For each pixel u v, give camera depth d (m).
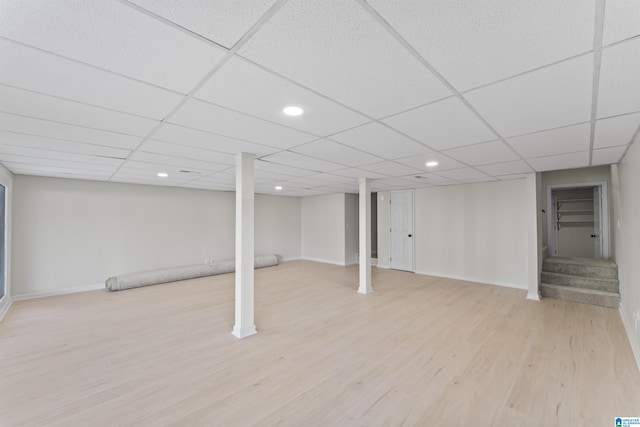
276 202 8.48
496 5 0.98
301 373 2.49
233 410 2.01
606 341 3.09
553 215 6.70
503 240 5.57
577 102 1.80
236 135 2.52
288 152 3.17
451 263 6.25
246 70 1.43
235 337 3.22
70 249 5.20
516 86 1.59
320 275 6.62
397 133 2.46
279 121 2.16
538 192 4.91
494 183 5.68
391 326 3.53
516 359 2.71
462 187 6.10
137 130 2.37
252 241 3.29
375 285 5.64
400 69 1.42
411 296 4.86
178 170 4.33
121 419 1.92
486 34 1.14
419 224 6.77
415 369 2.54
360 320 3.74
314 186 6.44
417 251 6.80
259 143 2.79
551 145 2.83
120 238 5.75
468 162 3.71
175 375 2.46
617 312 4.02
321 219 8.55
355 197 8.40
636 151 2.57
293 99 1.78
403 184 6.09
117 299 4.73
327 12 1.01
